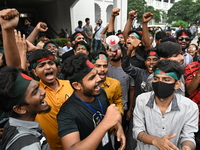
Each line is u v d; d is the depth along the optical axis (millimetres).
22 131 958
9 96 919
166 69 1300
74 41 3715
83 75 1190
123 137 1438
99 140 1012
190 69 2033
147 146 1507
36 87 1029
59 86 1863
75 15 13242
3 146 941
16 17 1308
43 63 1707
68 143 1097
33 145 892
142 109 1515
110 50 2367
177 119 1382
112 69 2494
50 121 1636
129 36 2887
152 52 2223
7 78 927
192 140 1312
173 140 1417
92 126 1288
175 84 1360
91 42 9469
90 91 1224
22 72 1079
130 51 2164
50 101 1692
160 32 3500
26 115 1046
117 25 11812
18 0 11141
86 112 1271
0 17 1271
